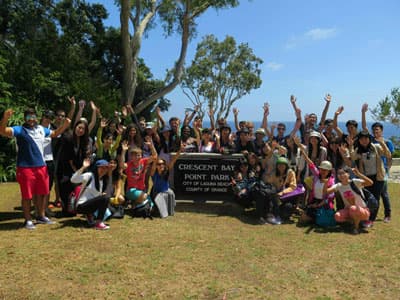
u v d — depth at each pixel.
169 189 7.82
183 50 19.88
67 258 5.04
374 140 7.50
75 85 16.95
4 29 18.95
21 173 6.30
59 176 7.16
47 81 15.87
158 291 4.19
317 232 6.56
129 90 19.17
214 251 5.47
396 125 22.00
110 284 4.33
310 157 7.80
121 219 7.12
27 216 6.38
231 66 39.22
